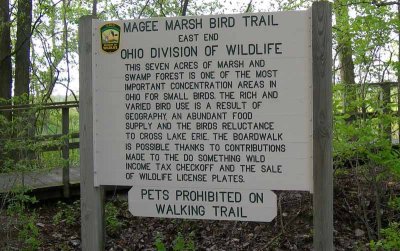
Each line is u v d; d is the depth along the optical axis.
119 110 2.83
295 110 2.59
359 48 4.17
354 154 4.21
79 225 5.40
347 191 5.41
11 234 4.48
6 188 4.50
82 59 2.87
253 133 2.64
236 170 2.67
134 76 2.80
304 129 2.59
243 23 2.64
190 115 2.73
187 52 2.72
